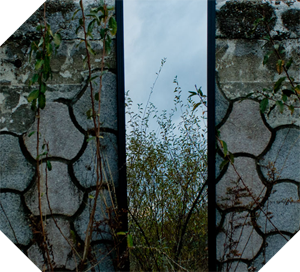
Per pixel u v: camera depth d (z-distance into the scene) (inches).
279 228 80.4
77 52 76.6
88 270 75.5
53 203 76.4
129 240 66.4
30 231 75.8
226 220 79.5
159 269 79.9
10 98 75.7
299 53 81.2
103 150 76.9
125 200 75.3
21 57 76.0
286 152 80.8
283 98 75.0
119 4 75.6
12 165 75.8
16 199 75.7
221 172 79.8
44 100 65.7
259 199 80.2
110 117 77.2
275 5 81.4
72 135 76.7
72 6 76.7
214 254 76.8
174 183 86.3
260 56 80.6
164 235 84.9
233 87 80.3
